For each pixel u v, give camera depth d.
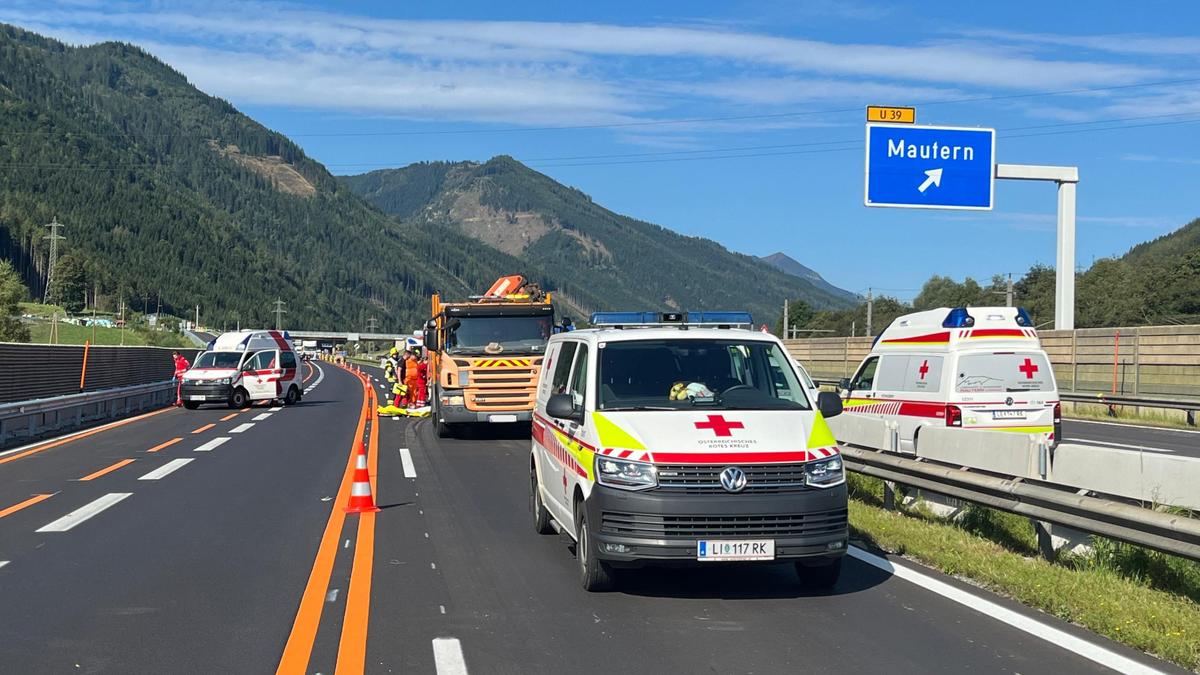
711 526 7.42
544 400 10.62
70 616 7.32
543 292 24.45
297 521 11.55
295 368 37.50
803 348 56.44
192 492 13.94
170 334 141.25
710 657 6.26
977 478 9.74
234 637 6.76
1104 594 7.42
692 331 9.05
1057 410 13.84
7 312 92.69
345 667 6.07
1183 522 7.03
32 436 22.86
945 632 6.77
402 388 30.55
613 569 7.89
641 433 7.77
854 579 8.40
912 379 14.60
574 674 5.94
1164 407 27.55
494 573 8.77
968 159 25.98
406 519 11.73
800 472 7.55
